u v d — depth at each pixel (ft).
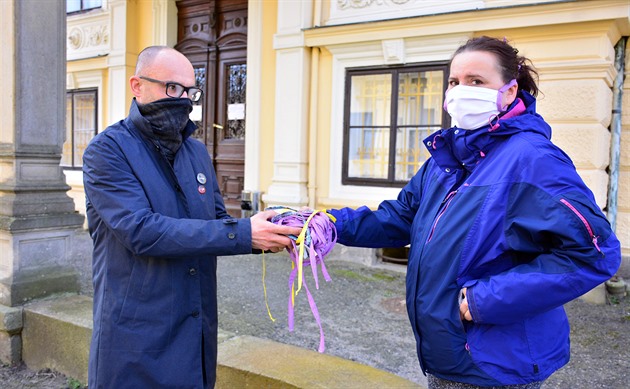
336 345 11.66
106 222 5.57
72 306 11.38
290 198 20.63
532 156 4.70
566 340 5.20
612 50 16.01
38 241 11.84
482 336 4.87
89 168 5.67
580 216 4.35
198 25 24.97
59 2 12.33
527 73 5.48
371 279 17.42
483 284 4.66
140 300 5.77
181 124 6.02
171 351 5.81
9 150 11.63
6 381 10.44
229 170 24.09
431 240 5.19
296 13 20.27
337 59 19.83
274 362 8.90
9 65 11.53
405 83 18.80
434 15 17.20
